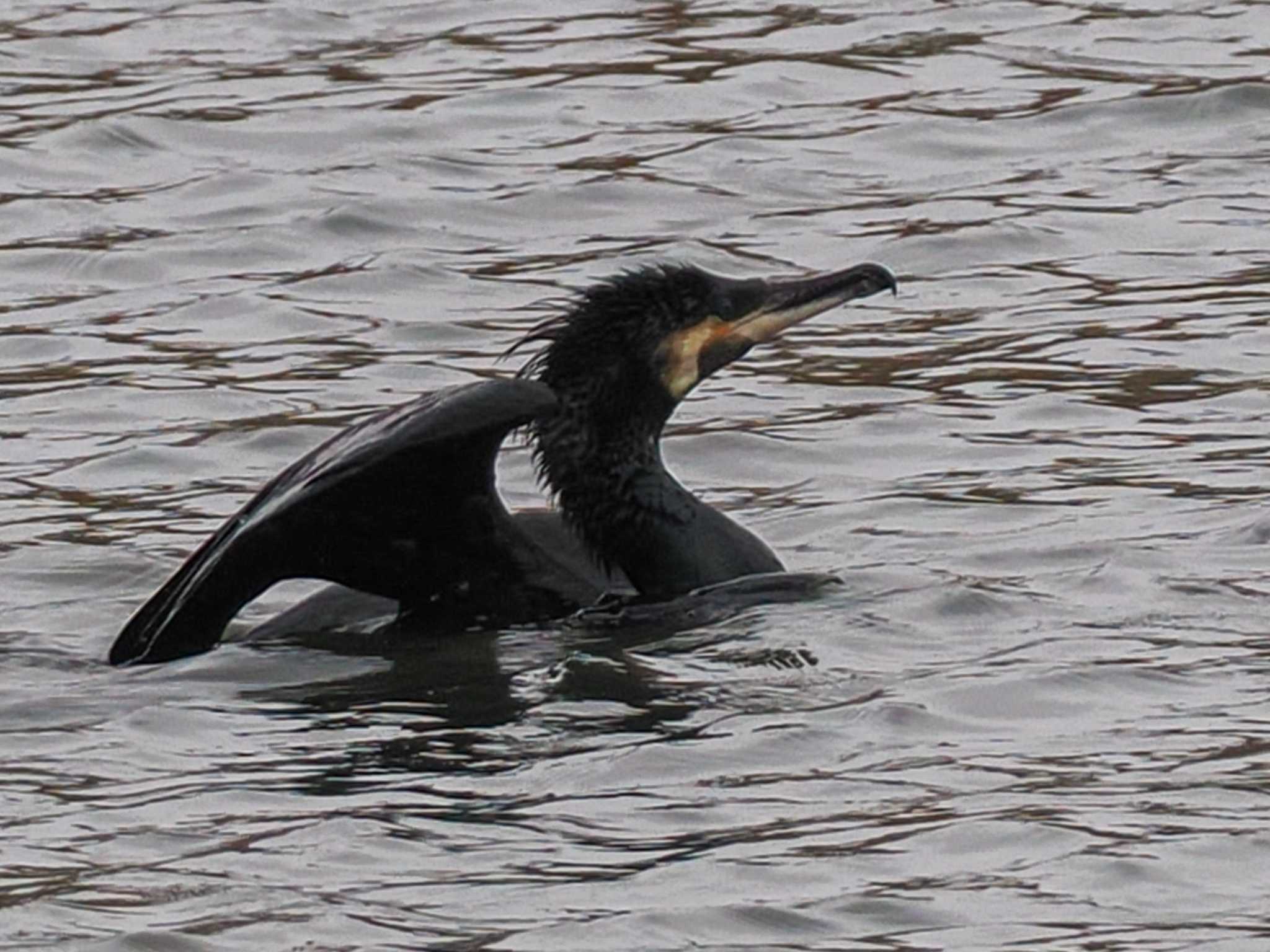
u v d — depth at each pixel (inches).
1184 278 951.6
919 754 557.6
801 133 1113.4
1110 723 572.4
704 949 477.4
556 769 553.3
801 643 621.6
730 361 668.7
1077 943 478.6
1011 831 519.8
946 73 1178.6
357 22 1261.1
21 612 673.0
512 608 646.5
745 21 1251.8
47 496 767.7
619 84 1168.8
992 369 867.4
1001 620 635.5
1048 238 995.3
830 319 924.0
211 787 546.6
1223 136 1100.5
